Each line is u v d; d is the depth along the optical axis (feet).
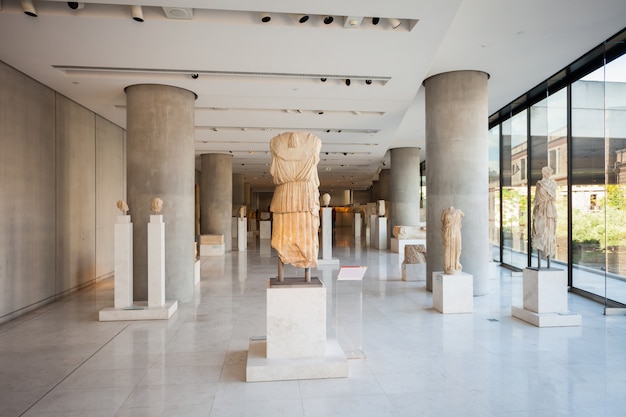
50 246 29.96
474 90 31.94
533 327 23.04
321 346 16.56
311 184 16.93
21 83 26.50
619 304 26.55
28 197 27.27
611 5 22.30
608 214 27.58
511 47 27.71
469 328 22.90
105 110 36.50
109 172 40.83
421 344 20.15
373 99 33.65
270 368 15.74
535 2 21.94
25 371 16.98
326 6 18.66
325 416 13.08
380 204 72.08
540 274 23.77
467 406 13.76
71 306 28.66
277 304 16.35
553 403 13.98
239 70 26.89
